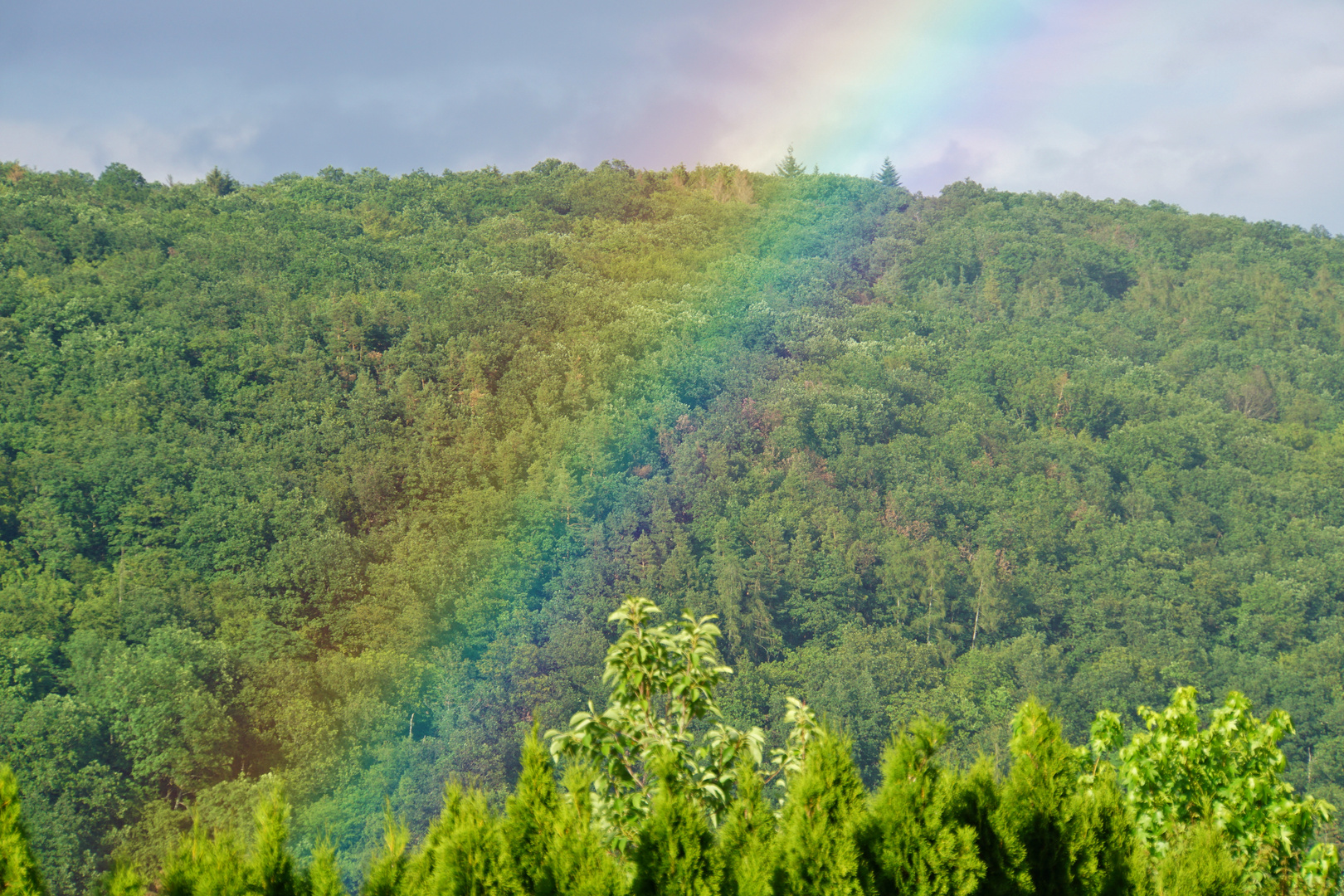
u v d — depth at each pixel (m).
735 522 100.62
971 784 6.90
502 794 61.22
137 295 130.62
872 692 76.25
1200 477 116.44
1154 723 8.52
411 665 76.50
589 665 78.56
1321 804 7.89
